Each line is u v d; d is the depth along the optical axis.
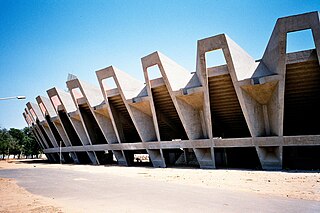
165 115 28.11
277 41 16.50
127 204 8.66
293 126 23.47
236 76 18.70
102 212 7.51
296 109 20.94
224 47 18.23
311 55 16.12
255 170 19.45
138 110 27.41
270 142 18.84
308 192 10.22
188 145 23.23
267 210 7.38
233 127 26.36
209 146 21.84
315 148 22.73
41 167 33.16
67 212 7.59
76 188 13.27
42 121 44.53
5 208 8.41
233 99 22.00
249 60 22.70
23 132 79.00
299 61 16.44
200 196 9.89
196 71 24.88
